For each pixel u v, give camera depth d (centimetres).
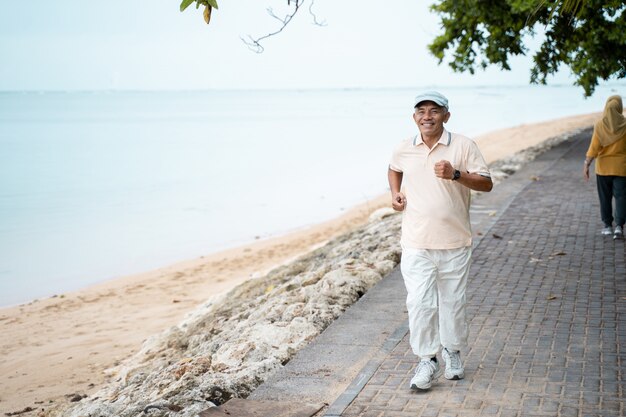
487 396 504
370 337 639
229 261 1791
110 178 3428
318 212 2498
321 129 7162
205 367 634
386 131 6762
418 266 515
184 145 5300
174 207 2653
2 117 10219
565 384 518
